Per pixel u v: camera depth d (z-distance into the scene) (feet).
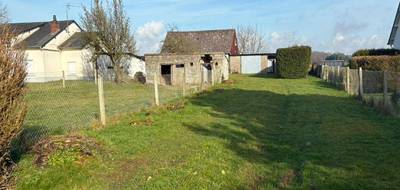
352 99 60.23
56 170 21.61
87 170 22.41
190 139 31.81
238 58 169.89
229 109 50.14
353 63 87.92
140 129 34.65
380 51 110.42
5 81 18.15
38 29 141.38
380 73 48.65
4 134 18.35
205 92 75.15
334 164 23.93
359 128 35.40
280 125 38.45
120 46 110.52
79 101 62.64
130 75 128.57
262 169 23.44
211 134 33.86
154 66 112.78
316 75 142.31
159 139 31.55
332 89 80.69
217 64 111.24
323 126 37.06
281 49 128.16
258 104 55.62
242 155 26.63
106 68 127.03
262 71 168.45
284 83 104.06
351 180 20.76
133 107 51.37
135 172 22.84
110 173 22.56
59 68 135.54
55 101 62.08
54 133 30.96
